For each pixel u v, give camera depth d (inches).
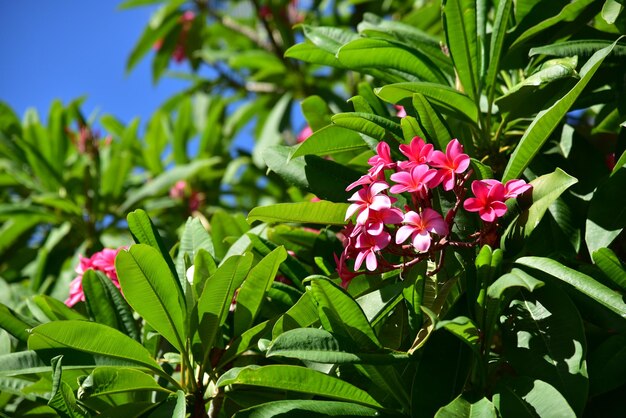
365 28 99.7
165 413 83.8
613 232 81.7
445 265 84.3
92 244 137.5
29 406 97.0
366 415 80.0
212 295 84.0
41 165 145.3
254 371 78.7
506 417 76.4
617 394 81.4
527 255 86.0
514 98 89.7
